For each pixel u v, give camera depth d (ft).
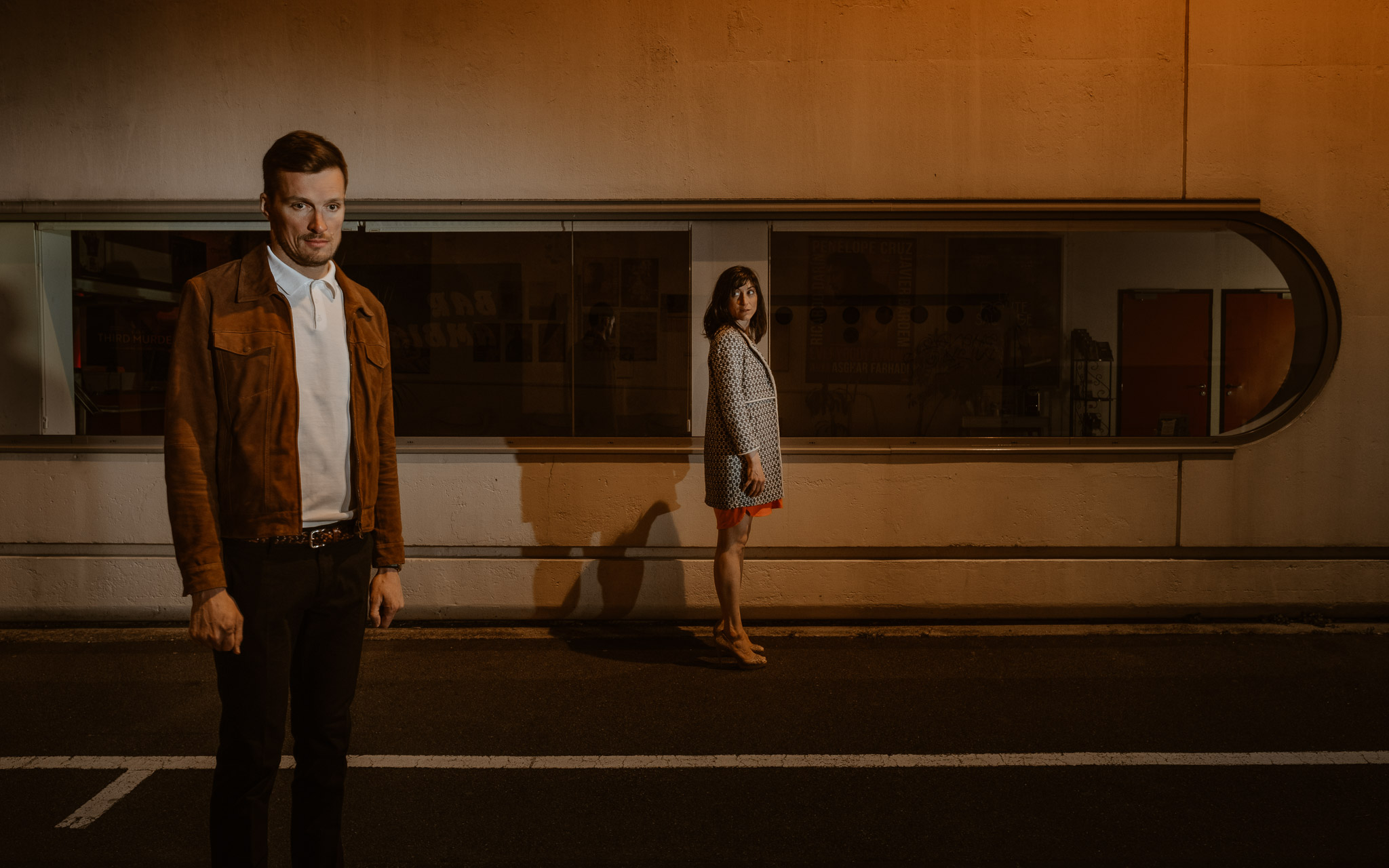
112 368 16.62
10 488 16.02
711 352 13.03
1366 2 15.61
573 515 16.07
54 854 8.32
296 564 6.03
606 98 15.75
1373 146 15.76
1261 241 16.25
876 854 8.32
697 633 15.64
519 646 14.92
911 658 14.20
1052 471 16.11
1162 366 17.46
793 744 10.88
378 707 12.14
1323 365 15.99
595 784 9.82
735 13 15.62
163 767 10.23
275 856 8.25
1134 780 9.85
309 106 15.79
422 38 15.70
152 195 15.89
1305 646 14.71
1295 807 9.21
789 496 16.12
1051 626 15.96
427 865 8.14
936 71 15.70
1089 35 15.64
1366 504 16.06
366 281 16.71
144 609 16.06
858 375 16.94
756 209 15.81
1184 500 16.07
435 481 16.10
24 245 16.37
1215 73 15.69
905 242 16.85
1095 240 17.22
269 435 5.91
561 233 16.57
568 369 16.70
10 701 12.33
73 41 15.71
